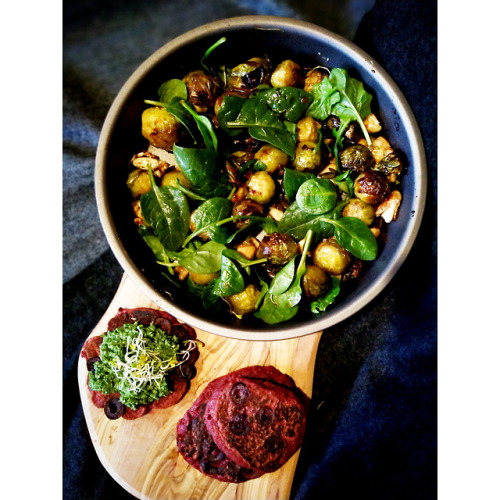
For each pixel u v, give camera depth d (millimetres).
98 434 542
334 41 504
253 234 539
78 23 696
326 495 642
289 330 479
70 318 658
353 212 520
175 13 692
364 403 648
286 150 519
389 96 506
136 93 507
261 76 533
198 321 480
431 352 636
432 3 625
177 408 543
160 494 541
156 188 521
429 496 630
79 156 670
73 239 663
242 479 531
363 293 487
